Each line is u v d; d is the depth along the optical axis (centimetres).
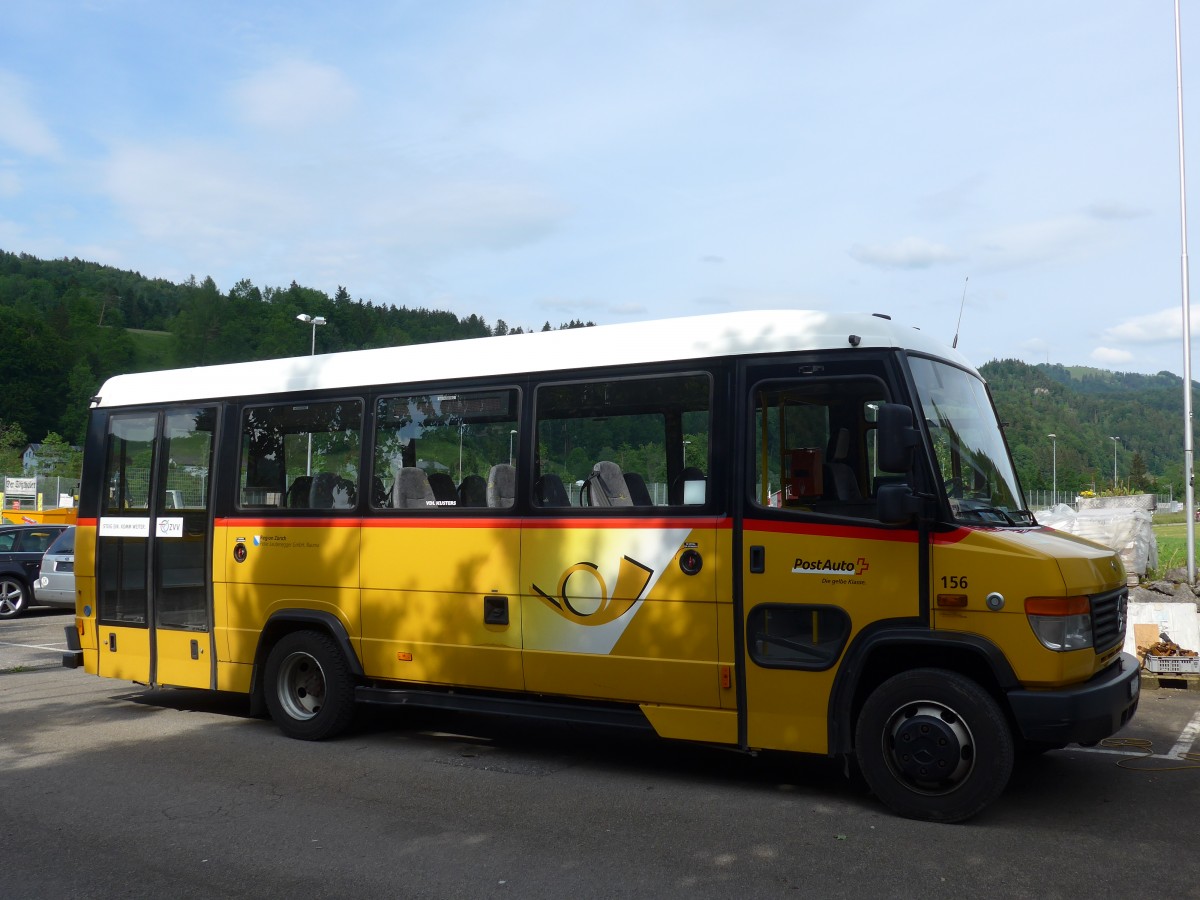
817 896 494
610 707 720
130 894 508
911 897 491
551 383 758
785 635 650
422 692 802
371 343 11800
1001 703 609
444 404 808
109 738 862
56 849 574
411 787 701
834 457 648
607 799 668
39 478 4641
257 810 646
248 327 11819
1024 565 586
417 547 799
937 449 632
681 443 698
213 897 503
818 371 659
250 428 907
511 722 933
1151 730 842
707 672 671
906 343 654
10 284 17938
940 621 606
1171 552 2119
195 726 913
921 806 609
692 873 527
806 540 645
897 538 619
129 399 988
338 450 858
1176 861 540
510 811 642
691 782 712
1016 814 624
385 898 498
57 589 1836
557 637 732
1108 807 638
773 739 652
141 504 962
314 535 852
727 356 688
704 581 675
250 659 883
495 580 761
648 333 727
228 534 901
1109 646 628
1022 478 752
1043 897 491
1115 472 9912
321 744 840
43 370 11000
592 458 733
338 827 610
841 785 702
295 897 501
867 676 646
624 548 706
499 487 769
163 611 939
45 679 1185
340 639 830
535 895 499
